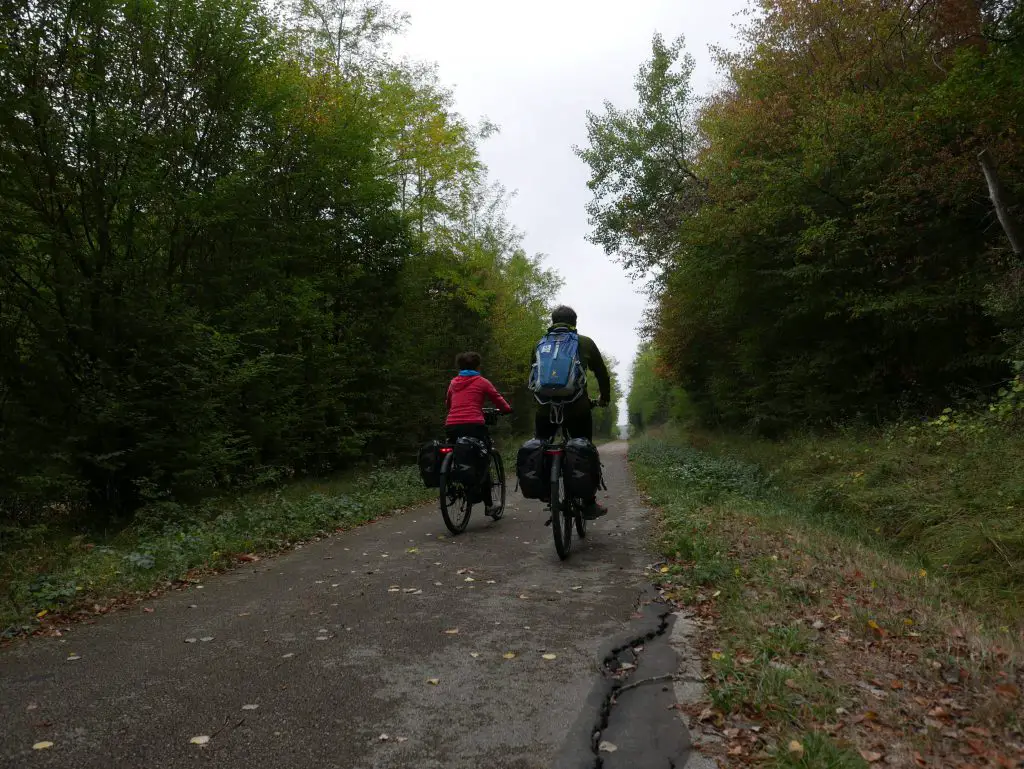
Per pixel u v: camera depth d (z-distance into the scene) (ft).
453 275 72.95
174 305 31.09
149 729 8.94
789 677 9.75
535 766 7.90
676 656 11.12
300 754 8.25
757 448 53.26
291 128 44.75
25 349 27.09
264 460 44.93
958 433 31.55
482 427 23.79
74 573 17.11
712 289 59.26
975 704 9.15
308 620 13.83
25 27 26.91
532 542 21.75
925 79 43.06
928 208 41.68
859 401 48.67
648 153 65.67
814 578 15.42
